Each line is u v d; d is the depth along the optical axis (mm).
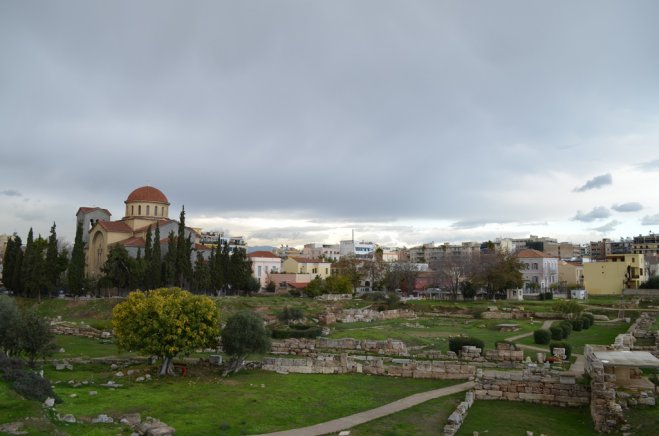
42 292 103125
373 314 98812
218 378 43344
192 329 44906
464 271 135125
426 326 84875
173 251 108375
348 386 40719
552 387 35781
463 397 37125
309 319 87062
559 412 34062
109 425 28688
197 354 54531
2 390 29859
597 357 34719
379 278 175875
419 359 51875
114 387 38969
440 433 29297
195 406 33812
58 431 25922
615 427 29766
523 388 36438
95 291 109250
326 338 64375
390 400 36312
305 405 34781
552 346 50594
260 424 30469
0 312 50188
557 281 166500
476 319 98938
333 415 32594
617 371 35062
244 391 38438
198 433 28484
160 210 134750
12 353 44656
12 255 112062
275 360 47719
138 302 45938
